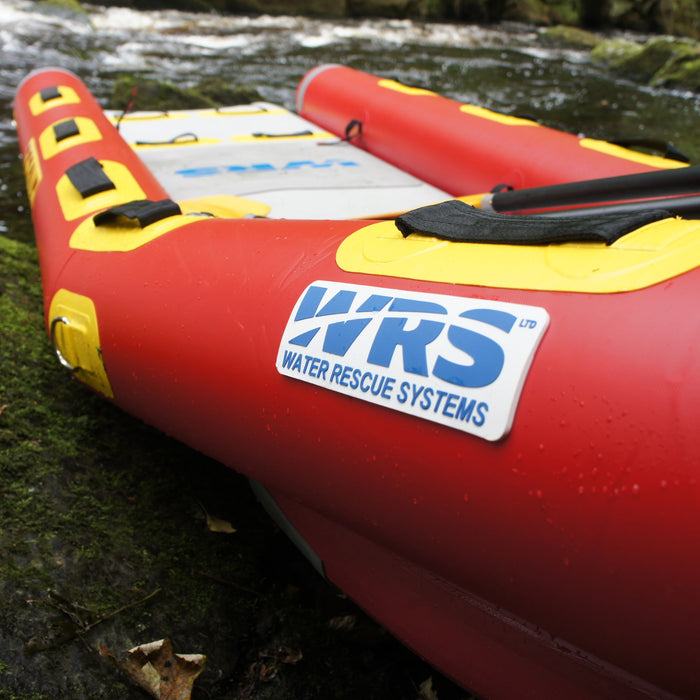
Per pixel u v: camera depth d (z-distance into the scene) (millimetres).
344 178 2391
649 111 5152
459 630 975
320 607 1226
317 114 3096
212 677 1082
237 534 1318
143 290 1185
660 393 624
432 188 2385
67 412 1465
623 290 688
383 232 980
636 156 1903
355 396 828
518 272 771
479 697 981
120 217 1360
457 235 873
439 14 10156
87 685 1003
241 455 1053
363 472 839
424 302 810
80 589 1116
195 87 4594
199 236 1202
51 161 1850
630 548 630
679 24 10070
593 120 4805
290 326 936
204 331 1057
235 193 2135
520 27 9945
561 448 666
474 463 725
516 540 712
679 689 663
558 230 786
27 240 2578
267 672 1112
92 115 2205
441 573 854
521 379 696
